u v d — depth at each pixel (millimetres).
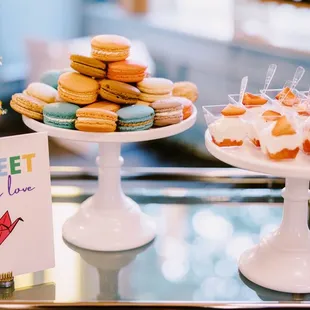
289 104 1312
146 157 1947
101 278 1271
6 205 1205
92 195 1634
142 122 1349
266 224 1518
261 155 1224
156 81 1455
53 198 1619
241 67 1984
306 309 1161
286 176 1160
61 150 1999
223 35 2064
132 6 2420
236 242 1438
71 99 1393
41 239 1255
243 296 1228
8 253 1228
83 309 1155
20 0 2238
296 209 1331
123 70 1412
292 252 1312
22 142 1196
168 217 1550
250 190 1679
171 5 2445
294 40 1911
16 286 1232
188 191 1672
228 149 1257
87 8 2438
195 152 1922
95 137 1329
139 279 1275
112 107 1376
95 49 1435
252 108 1310
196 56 2104
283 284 1255
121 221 1460
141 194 1654
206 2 2418
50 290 1218
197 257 1376
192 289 1237
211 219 1540
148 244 1438
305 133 1210
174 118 1388
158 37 2225
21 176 1208
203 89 2088
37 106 1400
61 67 2105
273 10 1994
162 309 1158
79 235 1438
